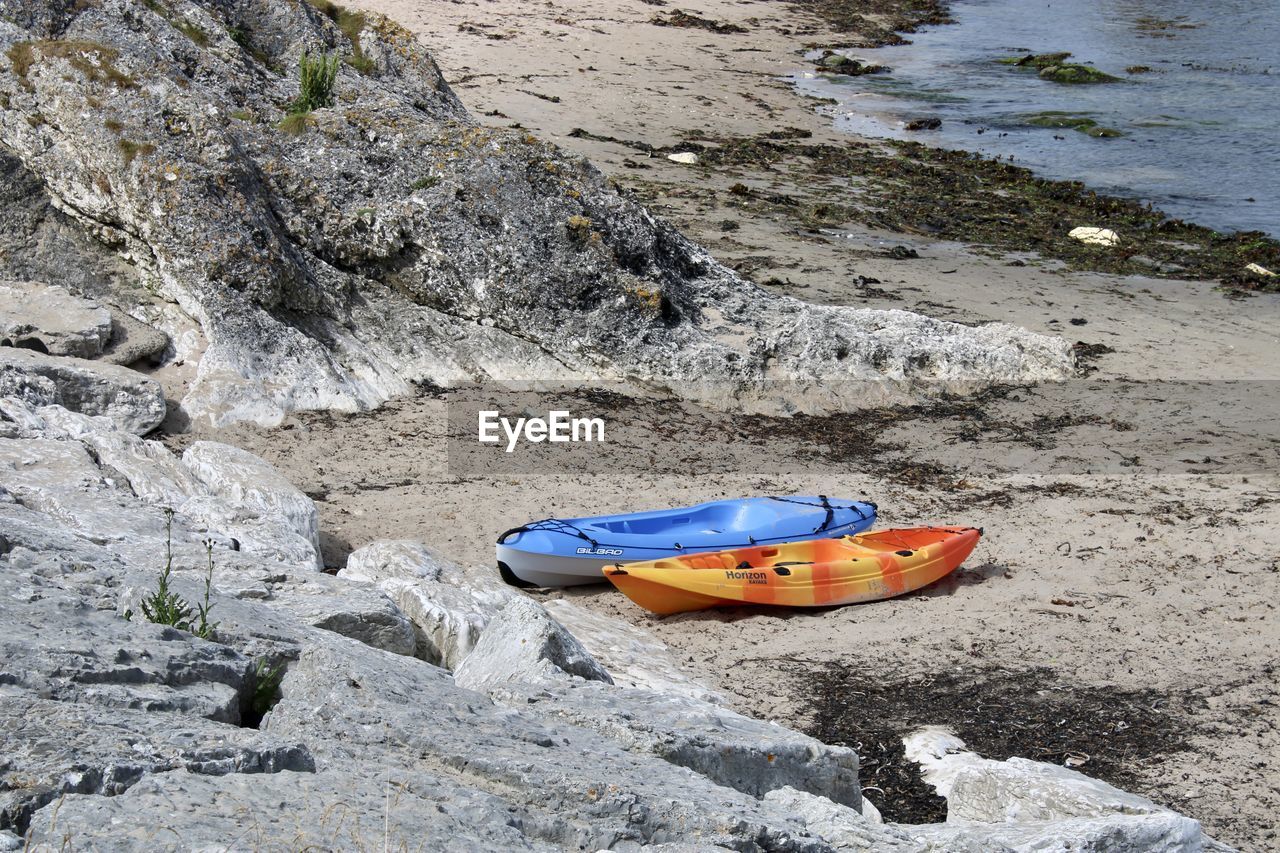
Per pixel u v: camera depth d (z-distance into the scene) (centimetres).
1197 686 904
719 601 1053
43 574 561
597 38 3847
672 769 444
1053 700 882
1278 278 2206
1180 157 3128
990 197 2688
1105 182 2888
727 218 2333
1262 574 1111
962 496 1332
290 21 1923
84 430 1072
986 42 4606
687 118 3116
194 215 1420
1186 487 1347
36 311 1342
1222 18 5178
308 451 1307
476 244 1563
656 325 1603
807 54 4150
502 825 348
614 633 977
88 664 414
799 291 1941
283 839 307
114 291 1431
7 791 316
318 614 659
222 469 1053
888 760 793
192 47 1669
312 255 1559
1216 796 753
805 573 1067
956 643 986
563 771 396
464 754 402
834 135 3150
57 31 1600
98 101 1450
